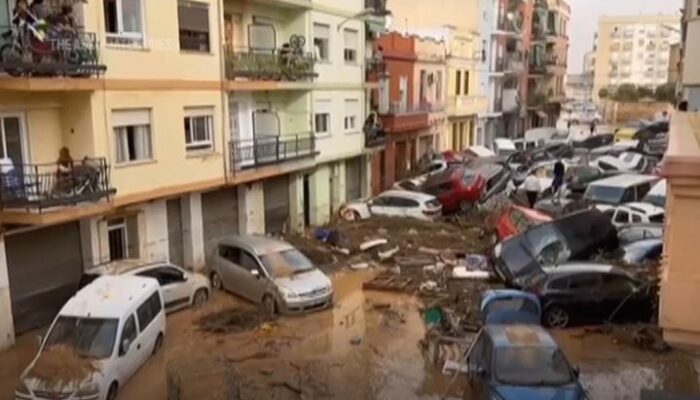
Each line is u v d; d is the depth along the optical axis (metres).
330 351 14.52
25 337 14.85
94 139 14.95
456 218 26.62
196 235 19.88
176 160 17.53
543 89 63.91
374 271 20.59
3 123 13.95
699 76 11.55
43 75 13.36
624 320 15.73
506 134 55.91
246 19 21.67
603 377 12.99
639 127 52.34
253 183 22.39
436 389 12.54
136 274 15.52
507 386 10.32
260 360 14.02
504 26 50.91
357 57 28.06
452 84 42.72
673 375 13.08
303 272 17.45
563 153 39.94
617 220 22.56
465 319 15.71
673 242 3.57
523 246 18.45
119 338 12.23
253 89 20.52
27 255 14.91
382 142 30.59
